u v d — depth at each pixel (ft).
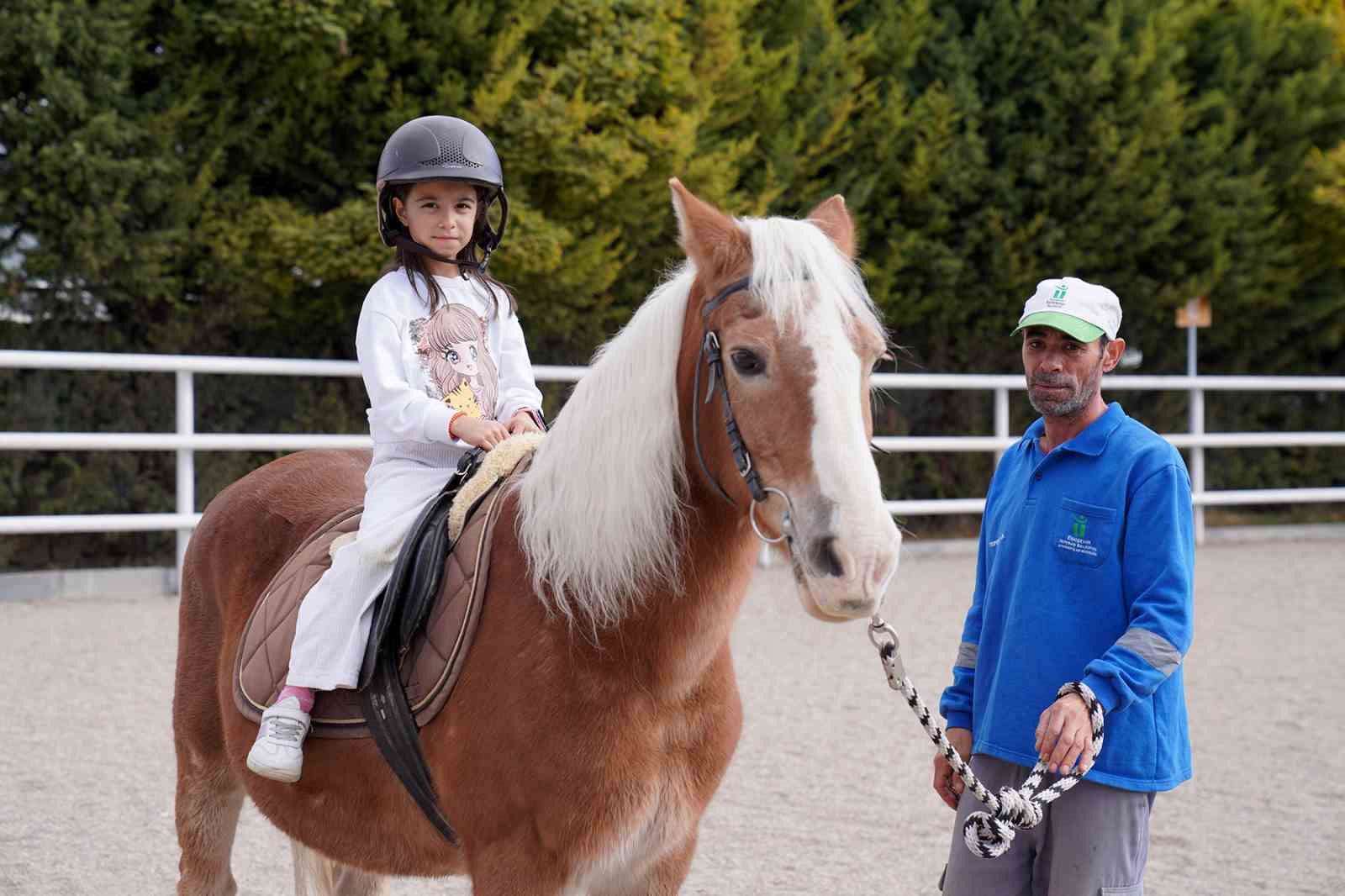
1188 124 40.70
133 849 13.67
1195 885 13.11
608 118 32.71
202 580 10.98
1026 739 8.65
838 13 38.52
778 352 7.05
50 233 29.43
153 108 30.35
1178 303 40.29
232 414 32.45
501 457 8.87
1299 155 41.50
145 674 20.62
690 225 7.61
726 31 33.96
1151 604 8.20
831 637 24.90
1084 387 8.81
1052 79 39.14
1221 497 37.93
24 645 22.35
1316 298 43.19
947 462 40.93
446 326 9.50
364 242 29.84
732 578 8.07
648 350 8.06
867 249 38.40
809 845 14.20
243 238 30.35
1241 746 18.15
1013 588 9.02
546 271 31.40
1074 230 39.14
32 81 29.09
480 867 8.06
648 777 7.93
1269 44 41.98
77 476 30.19
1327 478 45.09
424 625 8.50
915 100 38.93
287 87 31.17
